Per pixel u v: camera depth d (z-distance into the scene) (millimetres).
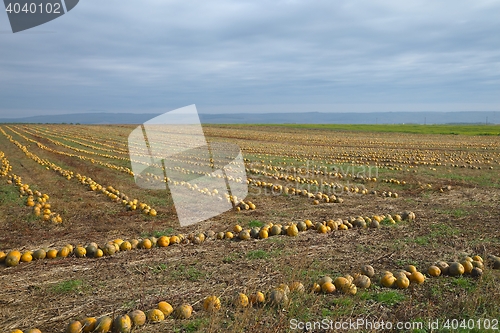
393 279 6836
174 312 5805
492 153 31781
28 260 8320
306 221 10766
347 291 6438
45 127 77125
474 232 10008
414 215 11633
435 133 61094
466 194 15469
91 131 64438
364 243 9219
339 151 34156
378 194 16078
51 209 13242
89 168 24016
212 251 8789
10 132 60312
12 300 6328
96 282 7043
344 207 13523
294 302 5992
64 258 8516
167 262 8070
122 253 8781
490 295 6129
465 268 7332
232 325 5344
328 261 7973
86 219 11969
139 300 6242
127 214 12594
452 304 6039
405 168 23625
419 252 8523
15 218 11961
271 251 8672
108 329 5320
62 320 5664
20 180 19344
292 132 64625
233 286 6711
